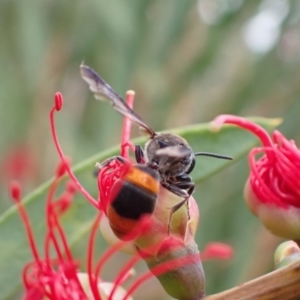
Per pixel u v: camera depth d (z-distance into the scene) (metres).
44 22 0.20
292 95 0.21
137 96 0.21
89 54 0.21
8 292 0.13
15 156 0.20
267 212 0.12
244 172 0.20
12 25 0.20
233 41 0.22
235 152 0.14
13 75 0.20
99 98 0.12
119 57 0.20
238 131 0.14
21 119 0.20
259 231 0.19
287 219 0.12
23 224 0.13
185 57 0.22
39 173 0.20
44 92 0.20
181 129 0.14
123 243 0.11
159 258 0.11
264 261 0.19
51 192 0.12
